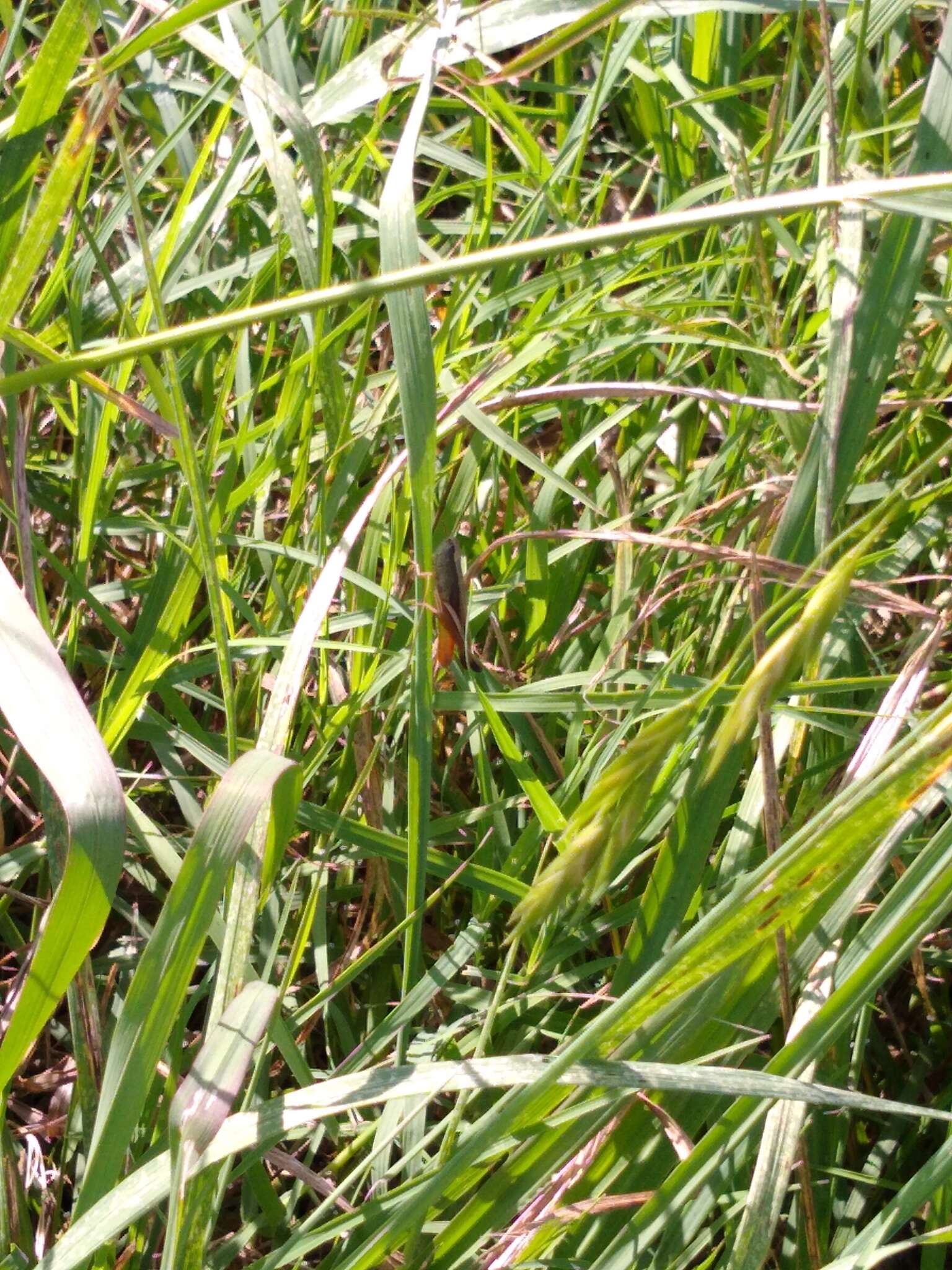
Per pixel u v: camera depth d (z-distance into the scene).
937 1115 0.34
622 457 0.67
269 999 0.36
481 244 0.64
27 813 0.57
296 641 0.43
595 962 0.50
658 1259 0.41
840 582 0.24
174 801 0.64
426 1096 0.42
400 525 0.57
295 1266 0.45
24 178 0.42
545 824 0.47
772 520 0.51
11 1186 0.44
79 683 0.67
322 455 0.64
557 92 0.70
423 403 0.42
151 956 0.34
